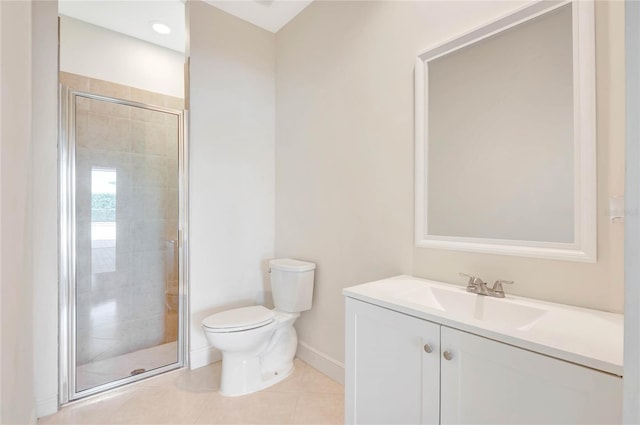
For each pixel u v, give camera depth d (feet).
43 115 5.43
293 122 7.99
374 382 3.97
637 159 1.24
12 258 3.22
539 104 3.90
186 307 7.25
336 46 6.75
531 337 2.69
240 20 8.05
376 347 3.95
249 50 8.20
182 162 7.29
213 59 7.58
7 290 3.01
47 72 5.50
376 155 5.90
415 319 3.51
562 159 3.71
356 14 6.30
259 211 8.33
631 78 1.25
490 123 4.36
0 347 2.82
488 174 4.38
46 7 5.51
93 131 6.65
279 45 8.54
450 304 4.33
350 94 6.42
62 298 5.85
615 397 2.23
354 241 6.33
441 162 4.90
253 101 8.25
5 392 3.02
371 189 6.00
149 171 7.45
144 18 8.12
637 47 1.24
